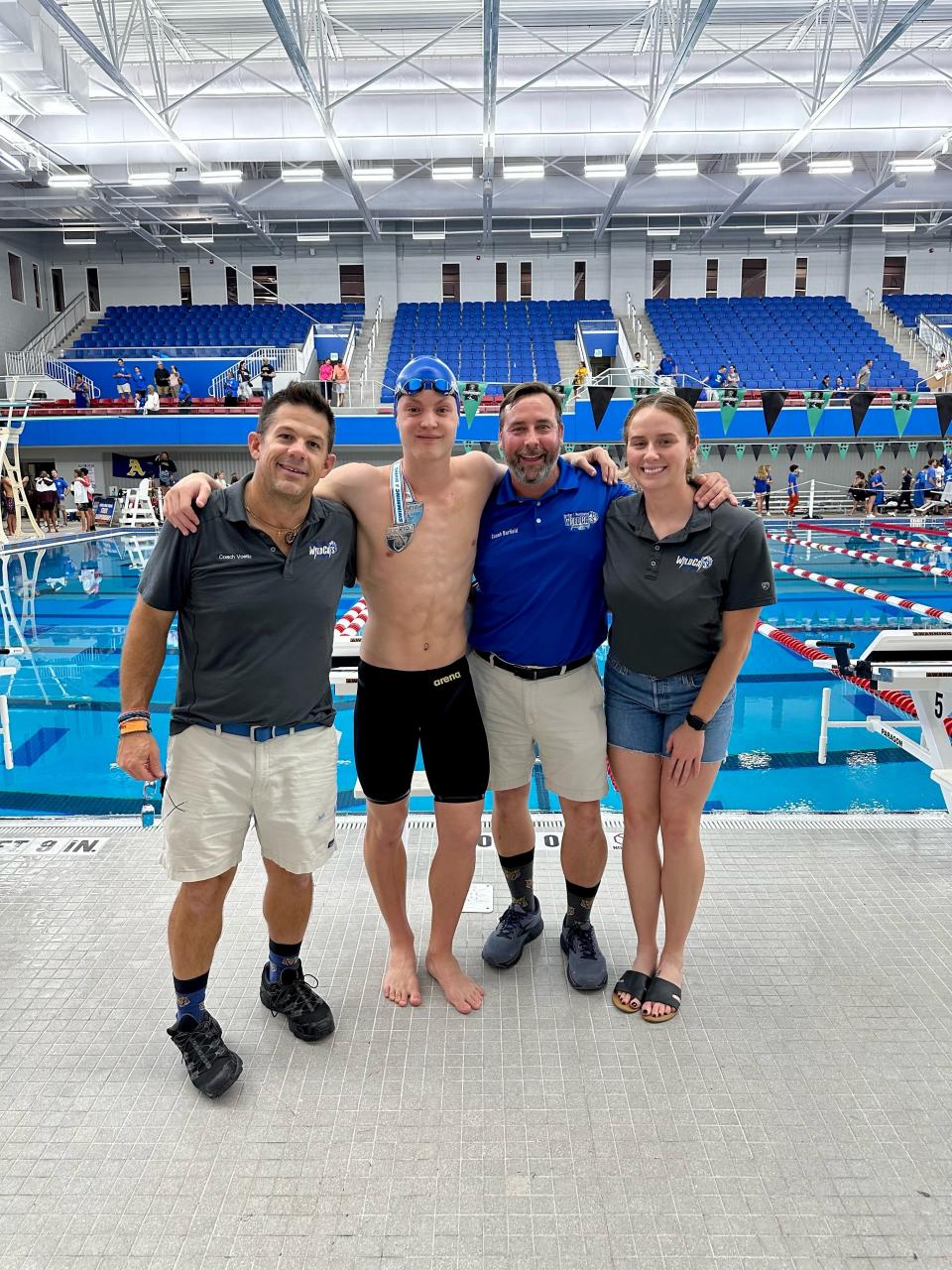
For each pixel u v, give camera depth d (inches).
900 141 557.3
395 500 65.8
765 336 749.3
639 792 71.5
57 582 379.2
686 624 66.2
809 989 72.3
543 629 70.4
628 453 66.2
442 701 68.9
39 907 84.4
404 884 74.4
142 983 72.9
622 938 80.5
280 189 661.3
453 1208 50.9
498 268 819.4
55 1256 47.8
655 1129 57.1
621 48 517.0
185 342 756.0
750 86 513.3
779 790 143.8
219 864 61.7
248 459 719.7
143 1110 58.8
